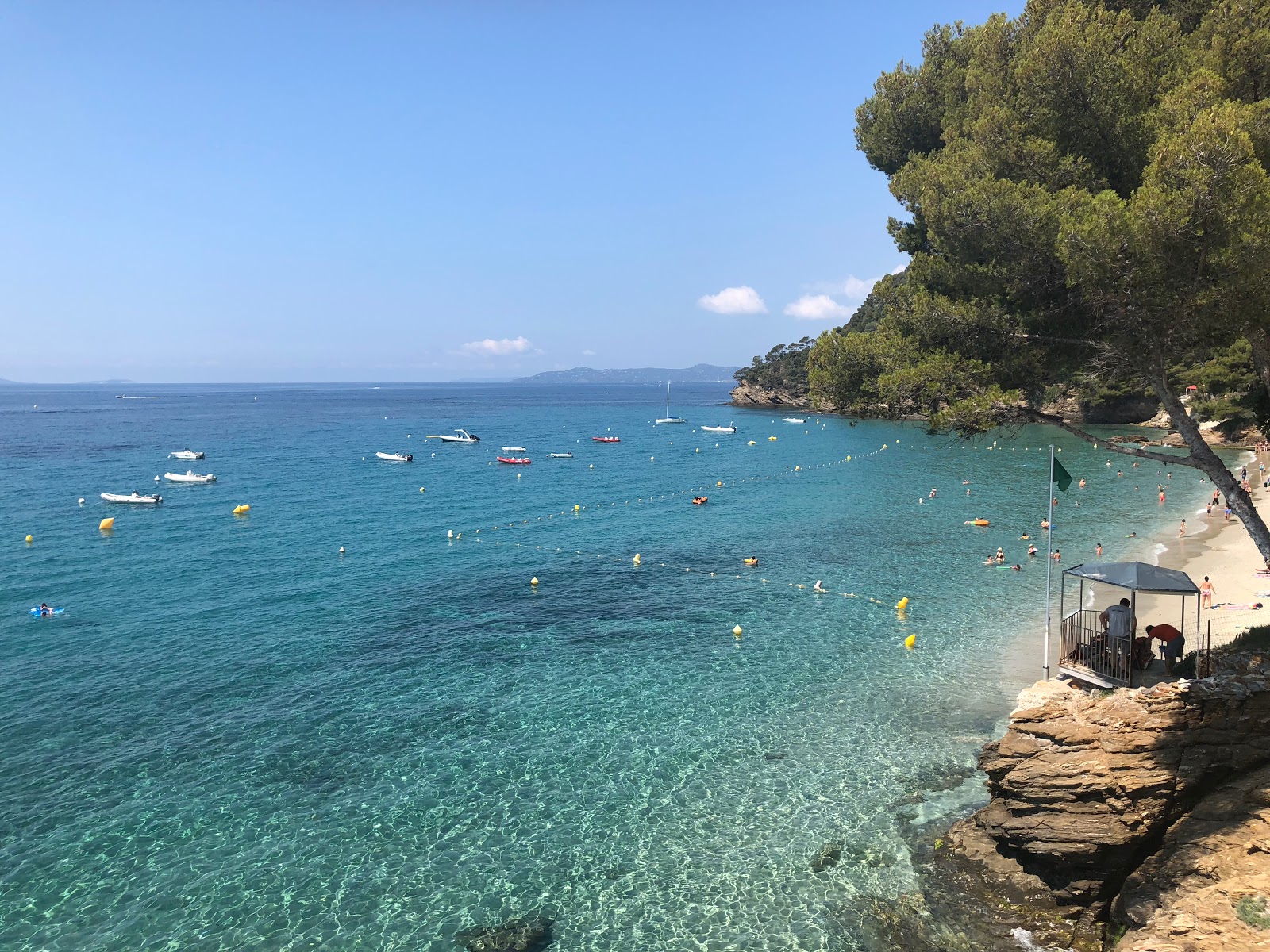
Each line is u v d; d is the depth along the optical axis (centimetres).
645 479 8281
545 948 1511
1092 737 1669
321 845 1838
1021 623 3334
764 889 1670
